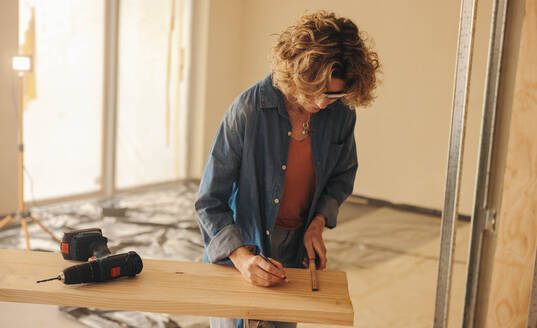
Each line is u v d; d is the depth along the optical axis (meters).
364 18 5.22
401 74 5.08
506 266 1.60
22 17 4.01
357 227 4.34
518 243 1.57
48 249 3.31
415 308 2.71
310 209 1.33
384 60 5.15
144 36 5.23
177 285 1.09
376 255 3.60
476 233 1.33
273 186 1.26
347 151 1.38
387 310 2.68
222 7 5.91
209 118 6.03
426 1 4.86
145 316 2.40
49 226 3.84
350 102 1.07
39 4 4.14
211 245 1.19
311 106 1.08
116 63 4.92
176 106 5.80
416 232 4.25
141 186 5.42
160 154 5.68
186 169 6.09
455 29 4.72
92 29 4.68
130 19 5.03
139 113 5.31
